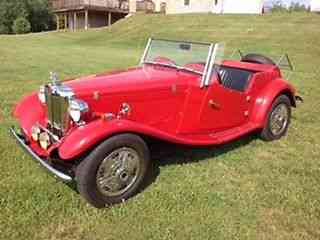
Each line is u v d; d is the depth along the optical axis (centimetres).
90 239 344
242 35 2250
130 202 403
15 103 730
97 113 396
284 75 1185
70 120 388
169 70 493
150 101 437
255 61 632
